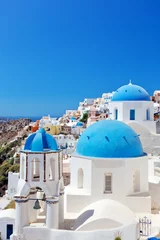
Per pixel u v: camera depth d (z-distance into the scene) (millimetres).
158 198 27828
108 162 25219
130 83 44031
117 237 21406
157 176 32125
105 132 26469
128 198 25219
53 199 22516
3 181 62219
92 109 102625
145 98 41938
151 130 40875
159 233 23125
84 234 21469
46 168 22859
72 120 106562
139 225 22969
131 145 26266
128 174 25469
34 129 104938
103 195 25219
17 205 22734
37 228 22453
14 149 99750
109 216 22062
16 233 22625
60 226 23375
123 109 41031
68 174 38031
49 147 23516
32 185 22859
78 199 25344
